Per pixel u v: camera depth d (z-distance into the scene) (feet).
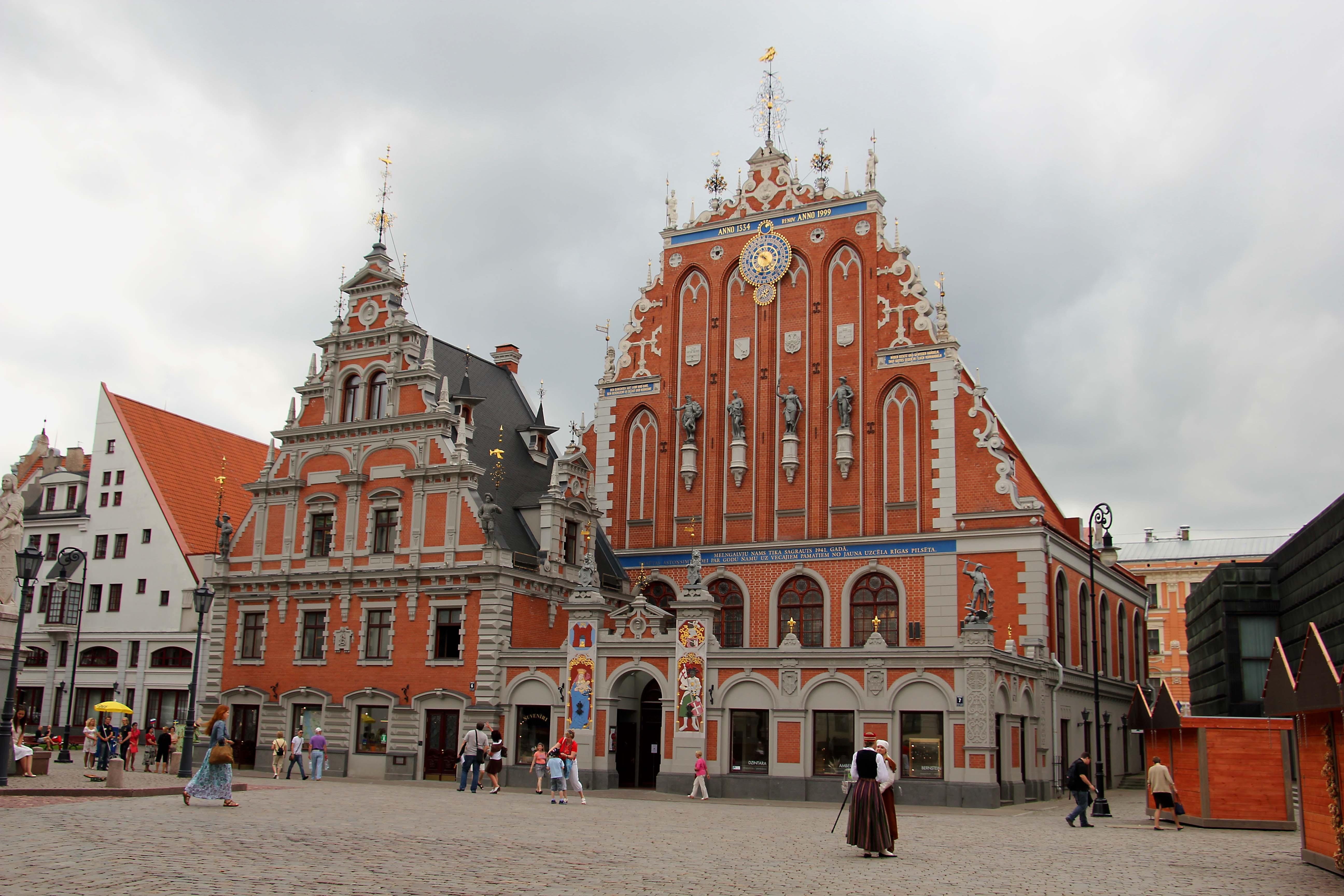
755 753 140.87
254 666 170.50
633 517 184.75
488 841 75.72
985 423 163.94
